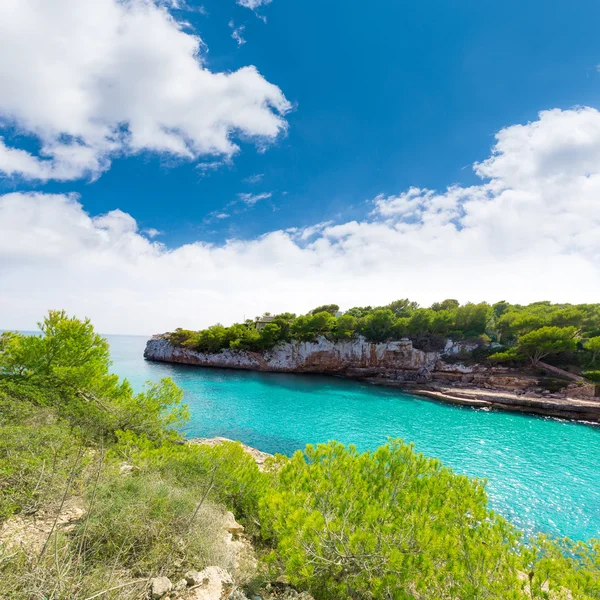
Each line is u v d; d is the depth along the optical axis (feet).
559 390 136.56
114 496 18.31
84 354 49.08
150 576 14.02
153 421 42.55
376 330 216.95
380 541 16.19
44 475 20.56
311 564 16.01
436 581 15.87
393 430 98.43
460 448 83.87
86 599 10.66
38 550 14.05
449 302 242.99
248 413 112.16
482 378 158.20
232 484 26.94
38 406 37.24
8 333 48.19
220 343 252.83
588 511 52.19
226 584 15.11
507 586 14.74
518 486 61.46
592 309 179.63
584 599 13.35
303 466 23.71
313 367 225.97
